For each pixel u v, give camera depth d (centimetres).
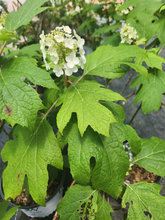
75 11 111
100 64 31
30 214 49
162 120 74
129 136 28
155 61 36
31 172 28
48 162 28
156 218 30
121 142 28
